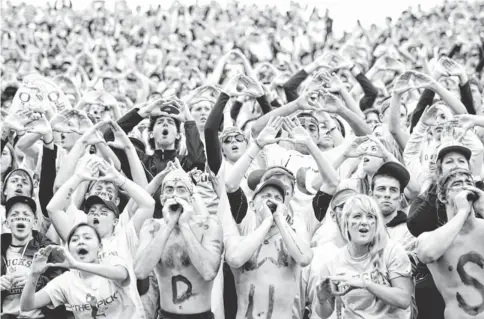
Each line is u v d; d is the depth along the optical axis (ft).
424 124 64.59
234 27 149.18
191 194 50.90
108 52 133.80
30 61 131.95
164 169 59.26
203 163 59.98
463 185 50.29
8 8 149.59
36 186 61.52
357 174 61.72
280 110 64.85
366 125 65.72
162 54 141.28
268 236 50.72
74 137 64.80
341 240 53.83
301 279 52.06
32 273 48.24
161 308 50.55
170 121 60.64
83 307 49.42
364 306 48.88
